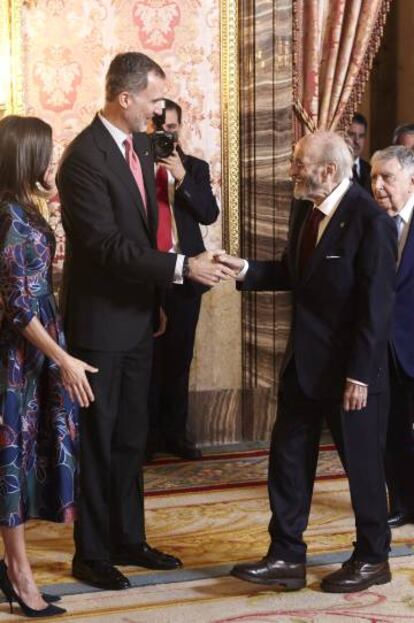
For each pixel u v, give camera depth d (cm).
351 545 472
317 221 411
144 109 412
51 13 599
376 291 394
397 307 477
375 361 398
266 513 517
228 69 627
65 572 441
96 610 402
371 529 416
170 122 580
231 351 647
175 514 515
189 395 643
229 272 423
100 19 607
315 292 407
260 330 646
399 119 870
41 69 601
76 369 378
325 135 406
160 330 445
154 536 484
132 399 434
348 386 398
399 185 470
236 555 461
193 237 585
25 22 595
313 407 416
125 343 421
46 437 389
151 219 430
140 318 426
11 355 381
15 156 379
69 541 482
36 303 383
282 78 631
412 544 473
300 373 408
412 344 479
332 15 636
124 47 612
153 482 568
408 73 856
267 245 639
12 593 394
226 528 495
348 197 404
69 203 411
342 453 414
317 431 421
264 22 624
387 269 397
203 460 612
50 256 390
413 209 479
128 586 423
